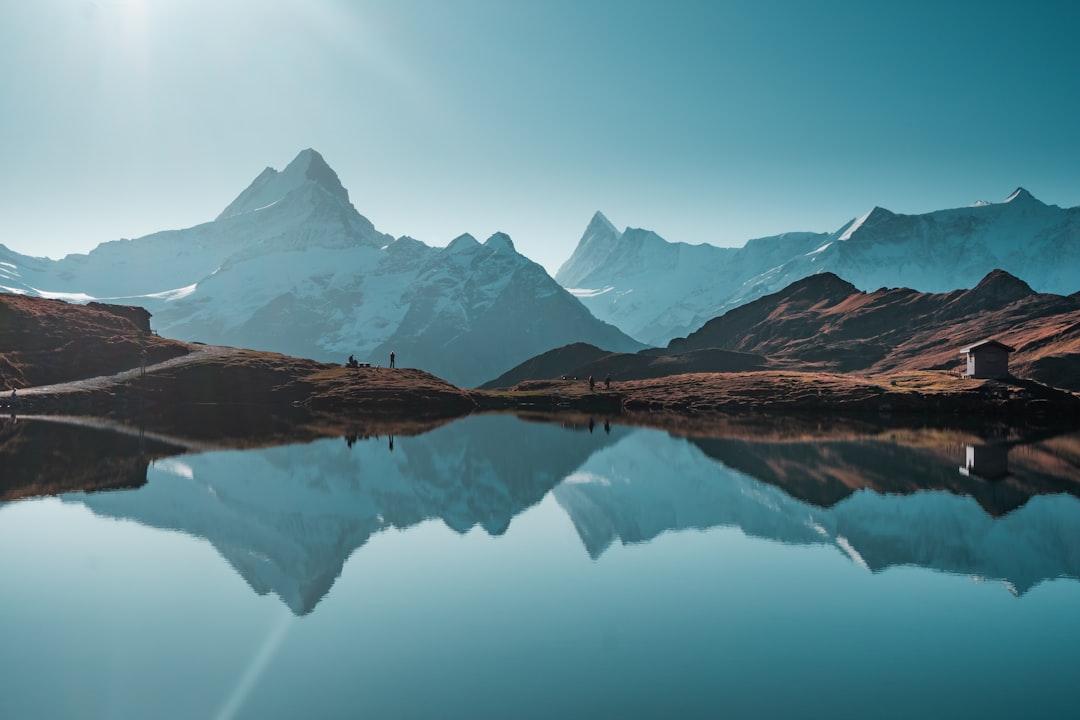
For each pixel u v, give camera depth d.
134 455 98.25
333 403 192.38
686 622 39.78
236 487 76.44
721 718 30.31
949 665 34.91
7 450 101.88
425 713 30.58
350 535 57.53
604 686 32.75
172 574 47.75
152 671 34.09
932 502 69.75
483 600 42.84
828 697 32.03
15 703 31.23
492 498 72.00
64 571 48.03
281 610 41.16
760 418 163.88
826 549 53.62
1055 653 36.22
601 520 62.69
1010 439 119.75
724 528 59.78
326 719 30.12
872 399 177.50
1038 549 53.59
